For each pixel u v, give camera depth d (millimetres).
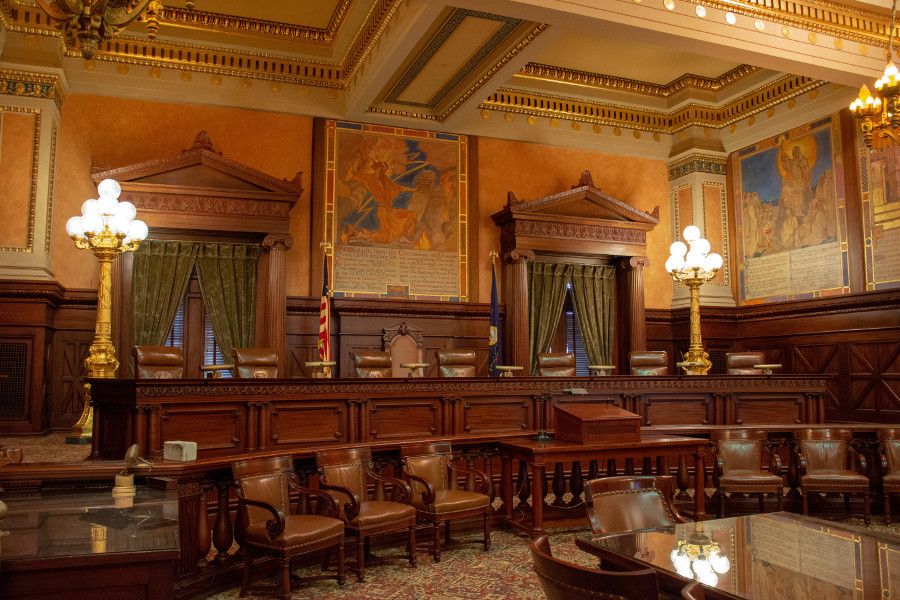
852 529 3803
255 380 6207
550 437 7184
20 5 9891
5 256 9695
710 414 8406
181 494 5000
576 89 13023
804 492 7258
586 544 3527
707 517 7012
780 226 12445
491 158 12711
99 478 4723
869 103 7059
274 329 10859
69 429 10219
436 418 7273
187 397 5805
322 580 5359
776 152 12547
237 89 11328
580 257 12984
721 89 13203
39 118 10016
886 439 7594
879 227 10875
